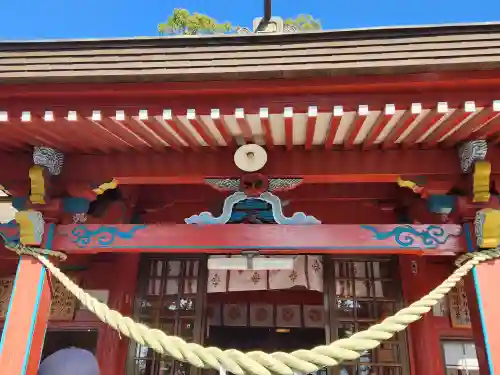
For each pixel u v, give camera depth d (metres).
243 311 8.30
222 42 3.16
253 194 4.21
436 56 2.94
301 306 8.23
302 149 4.24
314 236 4.09
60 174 4.32
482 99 3.04
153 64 3.12
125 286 5.95
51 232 4.23
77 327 5.80
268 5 4.57
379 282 5.85
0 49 3.26
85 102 3.28
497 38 3.00
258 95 3.18
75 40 3.23
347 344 3.02
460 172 4.04
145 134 3.76
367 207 6.12
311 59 3.02
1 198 6.09
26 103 3.30
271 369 2.98
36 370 3.85
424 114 3.31
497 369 3.41
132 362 5.70
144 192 6.18
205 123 3.54
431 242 4.00
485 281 3.69
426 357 5.35
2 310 5.86
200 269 6.05
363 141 4.00
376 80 3.01
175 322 5.82
